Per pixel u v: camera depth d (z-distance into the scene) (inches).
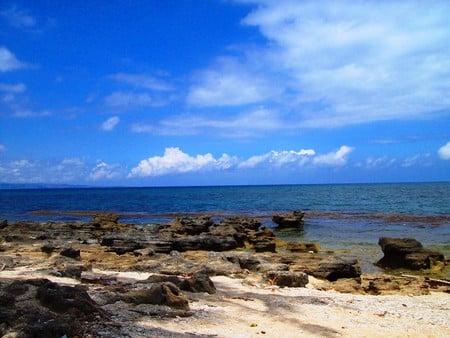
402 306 669.9
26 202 5113.2
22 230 1731.1
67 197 6560.0
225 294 679.1
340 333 499.5
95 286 653.9
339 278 952.3
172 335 430.0
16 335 354.6
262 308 596.4
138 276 807.1
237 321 518.9
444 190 6540.4
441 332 528.7
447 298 761.6
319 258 1037.8
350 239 1752.0
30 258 957.8
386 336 499.8
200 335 443.2
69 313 430.9
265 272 864.9
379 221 2482.8
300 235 1934.1
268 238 1664.6
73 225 1904.5
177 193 7805.1
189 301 595.8
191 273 845.8
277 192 7564.0
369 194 5792.3
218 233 1648.6
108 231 1839.3
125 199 5644.7
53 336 373.7
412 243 1186.6
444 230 2000.5
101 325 424.5
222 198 5629.9
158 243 1320.1
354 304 663.8
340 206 3759.8
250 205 4148.6
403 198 4613.7
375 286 845.2
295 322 533.6
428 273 1085.8
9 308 414.0
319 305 639.8
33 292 465.4
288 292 737.0
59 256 970.1
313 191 7632.9
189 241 1393.9
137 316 479.5
